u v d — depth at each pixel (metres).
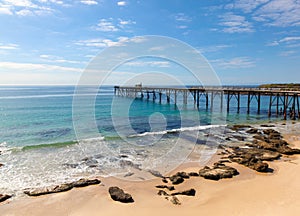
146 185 7.66
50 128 17.09
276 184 7.46
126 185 7.66
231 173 8.32
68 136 14.59
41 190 7.23
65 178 8.24
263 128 17.56
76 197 6.90
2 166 9.31
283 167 9.12
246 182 7.75
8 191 7.25
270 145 11.94
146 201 6.59
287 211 5.59
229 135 14.97
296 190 6.90
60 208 6.31
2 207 6.32
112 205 6.42
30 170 8.95
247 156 10.19
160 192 7.08
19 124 18.64
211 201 6.49
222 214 5.67
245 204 6.16
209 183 7.74
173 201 6.54
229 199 6.54
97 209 6.23
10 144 12.83
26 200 6.71
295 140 13.77
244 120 21.31
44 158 10.30
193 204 6.36
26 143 13.00
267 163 9.60
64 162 9.80
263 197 6.53
